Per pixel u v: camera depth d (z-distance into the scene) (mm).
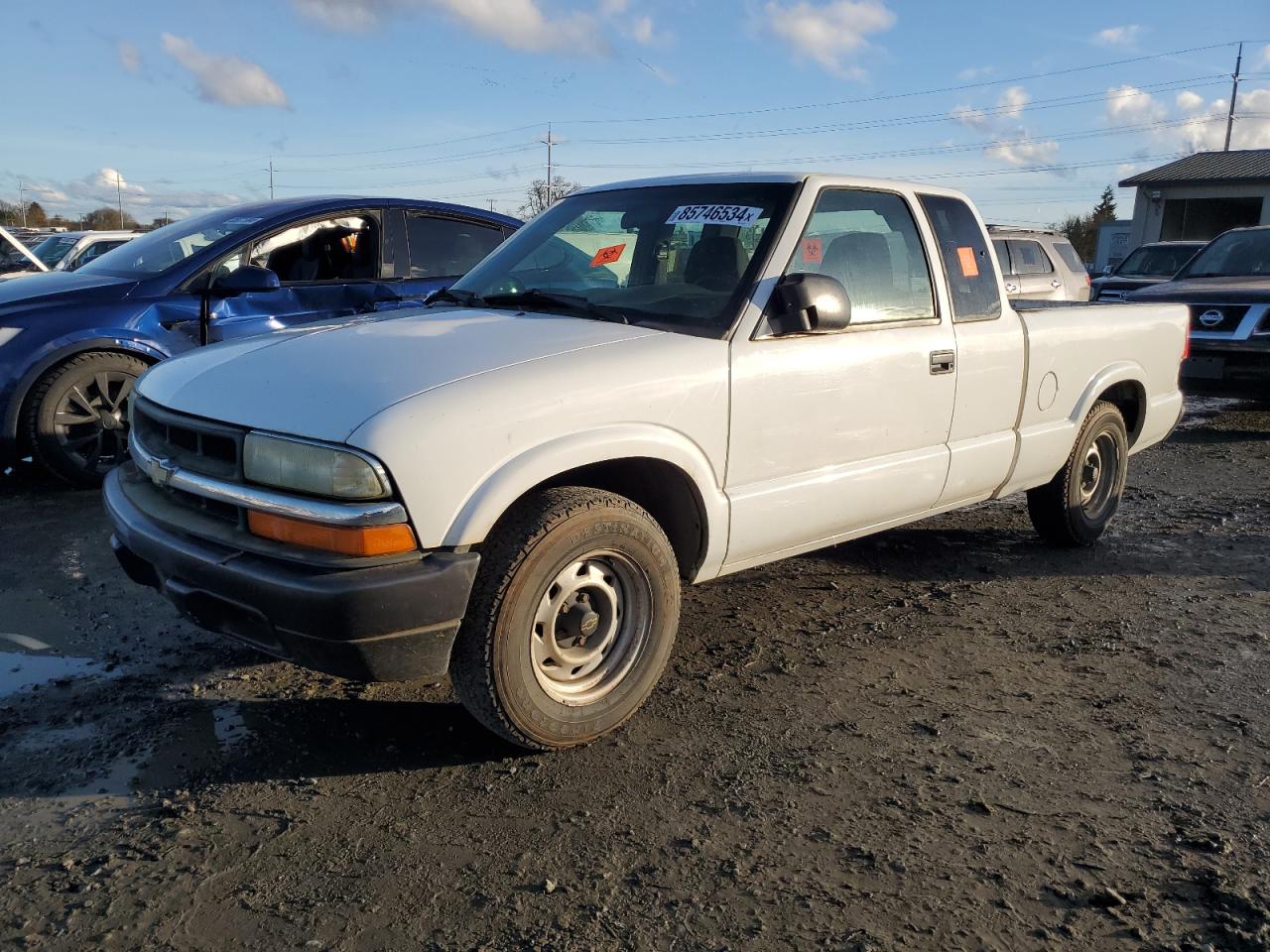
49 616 4117
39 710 3342
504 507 2848
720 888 2510
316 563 2682
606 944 2301
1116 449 5480
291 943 2285
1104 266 36969
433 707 3438
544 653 3051
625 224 4070
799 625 4289
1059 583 4887
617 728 3318
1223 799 2953
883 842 2713
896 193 4199
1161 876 2582
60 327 5707
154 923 2344
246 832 2707
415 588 2688
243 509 2850
